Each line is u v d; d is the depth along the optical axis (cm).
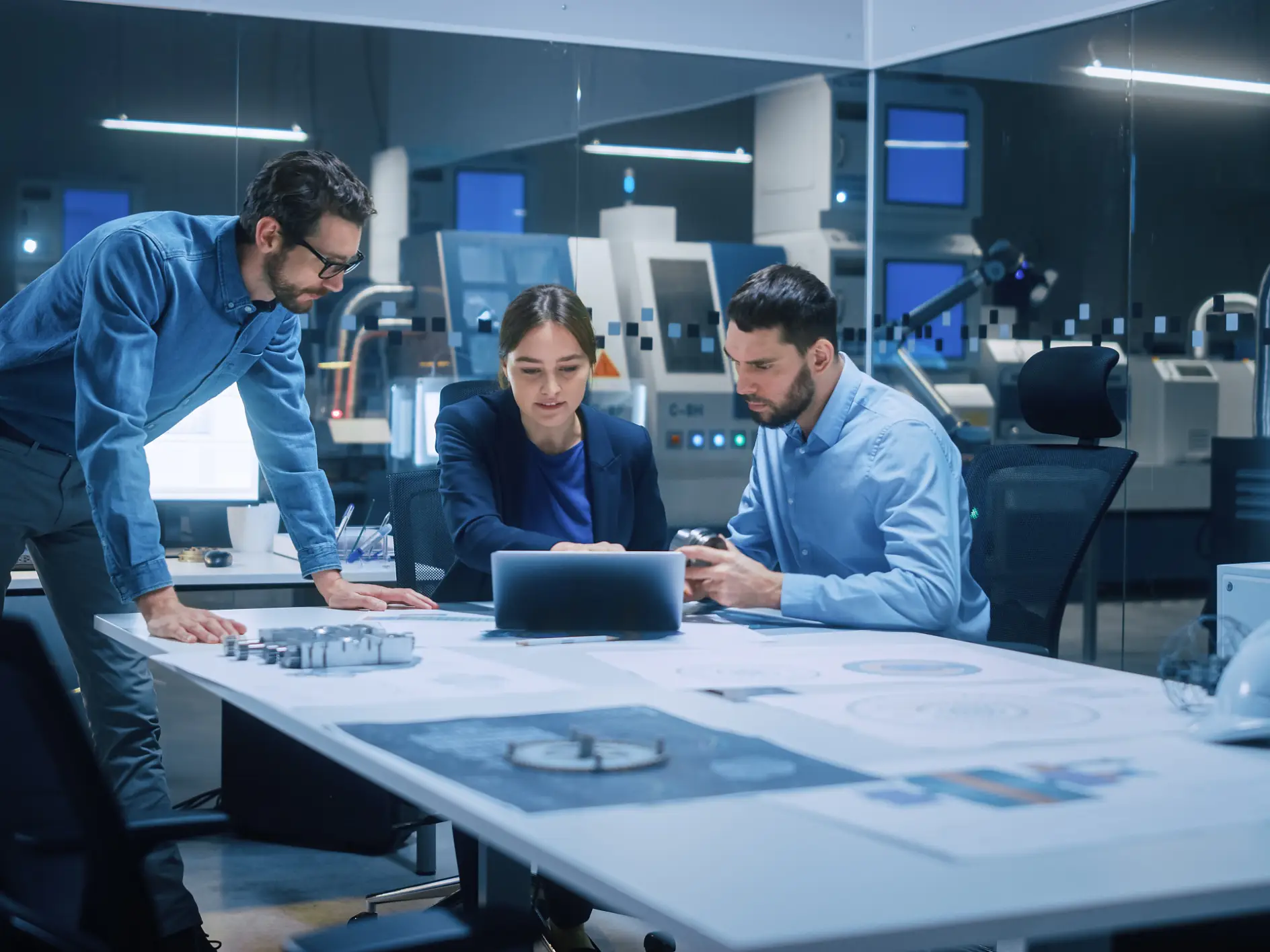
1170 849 80
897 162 484
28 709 94
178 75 409
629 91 459
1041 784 95
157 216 206
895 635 182
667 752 105
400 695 132
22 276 400
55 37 398
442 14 426
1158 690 136
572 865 77
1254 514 412
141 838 120
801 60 472
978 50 454
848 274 491
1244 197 402
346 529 367
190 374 211
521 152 448
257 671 148
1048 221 448
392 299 438
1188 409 422
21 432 217
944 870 75
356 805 317
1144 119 420
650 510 243
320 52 422
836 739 110
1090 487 232
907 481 208
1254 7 395
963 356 478
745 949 64
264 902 282
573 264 461
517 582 183
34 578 292
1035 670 150
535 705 126
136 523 183
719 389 487
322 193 200
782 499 235
